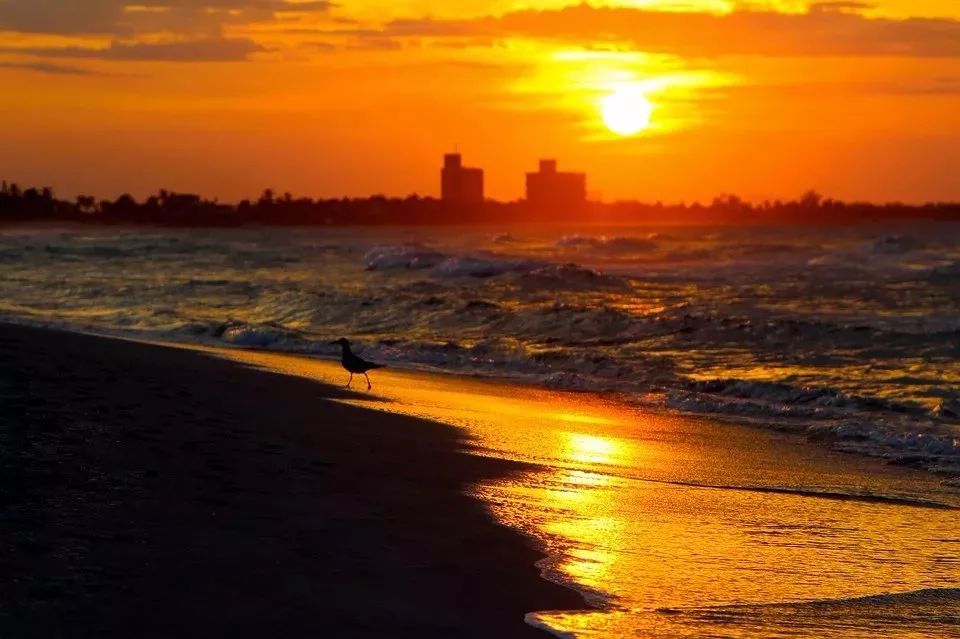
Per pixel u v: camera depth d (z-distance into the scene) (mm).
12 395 23234
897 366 40688
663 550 15023
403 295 65125
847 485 20984
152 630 10203
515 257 119562
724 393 34875
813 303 67188
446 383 36094
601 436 25875
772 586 13508
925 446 25469
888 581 13875
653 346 45969
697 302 67750
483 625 11234
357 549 13727
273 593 11656
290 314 59562
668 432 27125
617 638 11148
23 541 12648
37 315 58938
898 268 95688
